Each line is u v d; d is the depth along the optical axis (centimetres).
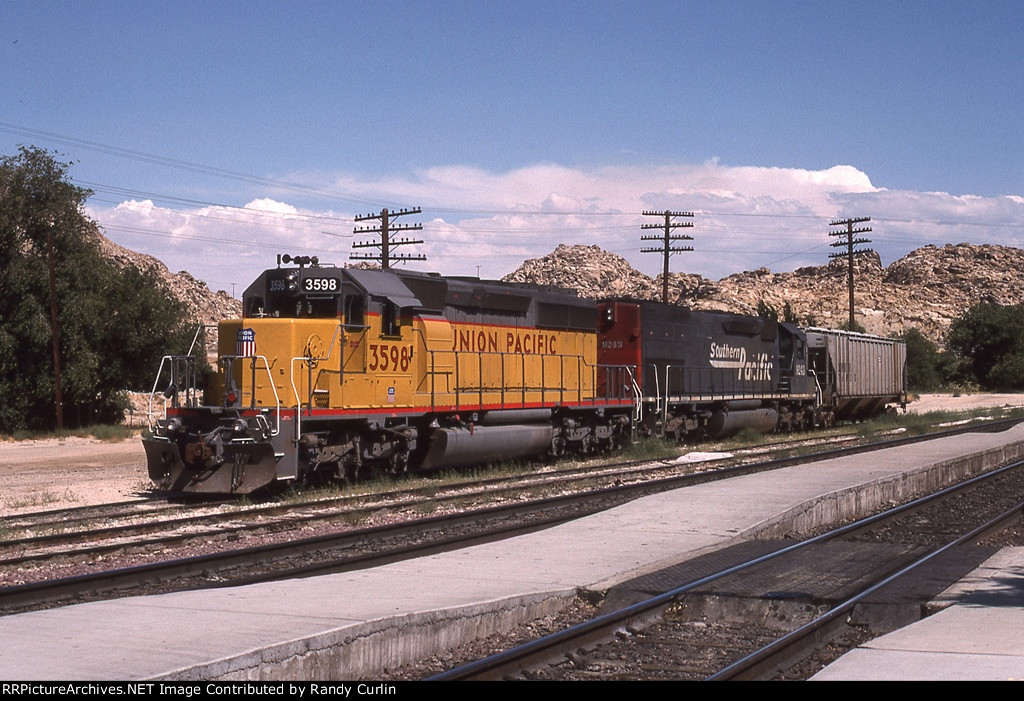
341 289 1917
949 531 1556
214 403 1939
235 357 1853
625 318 2889
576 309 2698
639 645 879
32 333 3506
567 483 2052
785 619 973
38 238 3694
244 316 1972
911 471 2122
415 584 1005
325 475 2022
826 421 4172
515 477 2161
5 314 3575
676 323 3109
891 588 1045
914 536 1503
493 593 956
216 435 1786
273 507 1625
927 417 4791
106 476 2275
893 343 5031
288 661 723
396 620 815
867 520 1568
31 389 3609
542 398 2502
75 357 3669
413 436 2089
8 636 751
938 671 689
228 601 898
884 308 12825
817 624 894
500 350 2388
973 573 1108
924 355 9300
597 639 880
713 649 869
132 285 4178
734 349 3491
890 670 695
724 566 1160
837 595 1019
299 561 1221
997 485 2262
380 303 2008
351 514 1555
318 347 1881
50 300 3603
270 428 1778
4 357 3503
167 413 1906
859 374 4500
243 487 1792
